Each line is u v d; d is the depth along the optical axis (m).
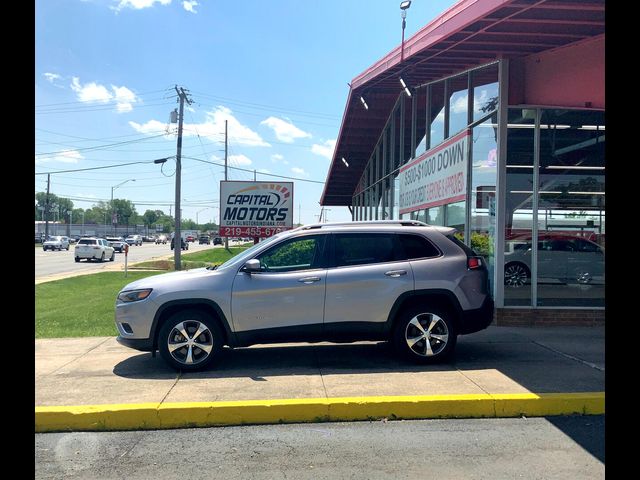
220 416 5.32
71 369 6.94
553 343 8.13
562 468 4.29
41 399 5.67
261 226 18.34
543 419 5.37
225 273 6.83
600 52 8.12
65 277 25.56
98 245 39.25
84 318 11.53
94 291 18.31
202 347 6.74
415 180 13.57
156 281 6.87
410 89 12.58
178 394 5.83
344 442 4.86
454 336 7.02
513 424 5.25
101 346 8.40
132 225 140.75
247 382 6.27
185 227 191.50
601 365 6.85
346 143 19.55
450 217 11.17
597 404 5.46
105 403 5.52
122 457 4.61
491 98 9.80
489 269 9.80
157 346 6.84
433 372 6.61
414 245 7.14
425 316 6.97
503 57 9.38
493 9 7.08
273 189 18.39
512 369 6.69
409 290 6.89
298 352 7.84
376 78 12.91
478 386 5.98
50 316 11.90
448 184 11.23
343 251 7.04
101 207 144.50
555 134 9.66
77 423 5.21
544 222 9.79
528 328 9.36
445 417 5.43
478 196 10.16
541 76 9.12
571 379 6.21
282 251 7.01
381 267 6.93
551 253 9.78
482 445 4.75
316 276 6.81
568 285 9.80
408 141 14.62
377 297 6.84
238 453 4.66
